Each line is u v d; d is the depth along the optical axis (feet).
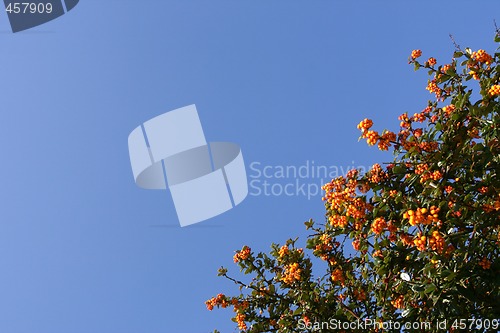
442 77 20.74
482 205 18.24
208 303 24.84
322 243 21.81
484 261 17.80
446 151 18.33
